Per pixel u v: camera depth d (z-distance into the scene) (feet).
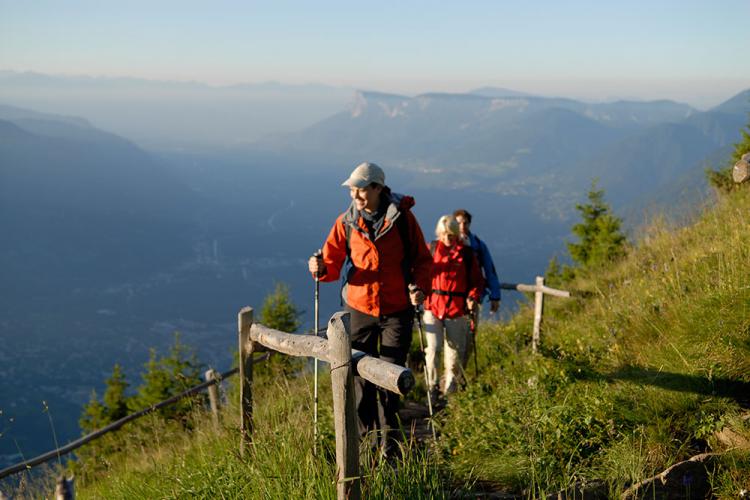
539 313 29.37
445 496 12.41
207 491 13.38
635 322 19.13
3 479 18.44
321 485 11.41
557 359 17.54
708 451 12.51
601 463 12.96
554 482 12.41
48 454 22.86
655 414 13.64
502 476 13.38
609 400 14.58
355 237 16.78
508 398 16.97
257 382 24.08
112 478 19.26
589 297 31.73
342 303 17.48
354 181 16.01
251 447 14.05
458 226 24.43
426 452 15.40
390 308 16.88
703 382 14.07
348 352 10.36
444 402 24.16
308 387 16.38
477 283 24.47
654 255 33.37
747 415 12.73
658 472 12.07
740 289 16.20
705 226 32.01
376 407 16.88
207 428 20.11
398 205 16.42
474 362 26.16
